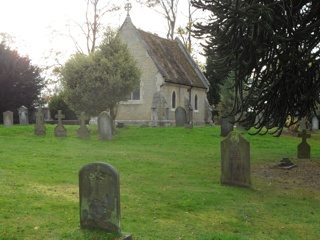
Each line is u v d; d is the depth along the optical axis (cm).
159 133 2364
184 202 856
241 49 1197
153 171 1230
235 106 1335
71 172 1145
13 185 927
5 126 2556
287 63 1184
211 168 1338
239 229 708
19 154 1438
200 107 4003
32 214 719
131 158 1472
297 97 1347
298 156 1645
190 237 649
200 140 2178
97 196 627
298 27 1165
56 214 727
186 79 3747
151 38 3784
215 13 1153
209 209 823
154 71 3375
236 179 1046
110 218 618
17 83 3828
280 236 684
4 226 646
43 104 4438
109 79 2325
